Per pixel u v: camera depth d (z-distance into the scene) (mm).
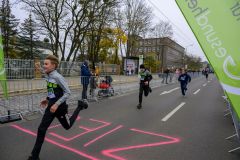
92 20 17547
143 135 3568
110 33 20172
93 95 7406
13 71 9766
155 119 4730
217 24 1867
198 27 1950
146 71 6082
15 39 19031
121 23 25891
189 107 6316
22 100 5680
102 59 31109
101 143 3156
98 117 4859
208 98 8375
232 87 1804
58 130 3783
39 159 2424
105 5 17297
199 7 1950
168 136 3531
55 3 15695
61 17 16812
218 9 1869
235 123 3145
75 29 18172
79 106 2902
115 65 19438
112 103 6879
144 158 2629
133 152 2822
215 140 3357
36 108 5344
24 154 2730
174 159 2615
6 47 17750
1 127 3922
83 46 26422
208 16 1905
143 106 6398
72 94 6648
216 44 1867
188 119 4773
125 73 23328
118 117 4879
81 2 16297
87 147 2990
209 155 2758
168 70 17047
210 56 1889
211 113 5465
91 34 19969
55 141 3219
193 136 3549
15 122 4289
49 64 2422
